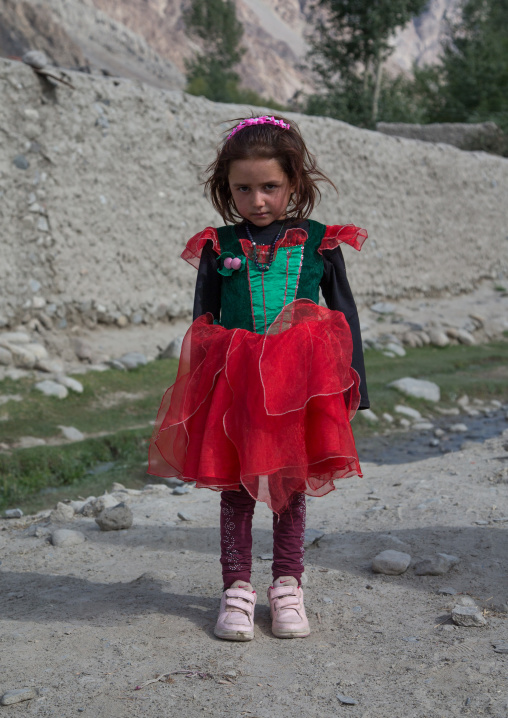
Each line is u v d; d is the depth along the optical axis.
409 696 1.86
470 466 4.30
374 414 7.46
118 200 8.98
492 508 3.37
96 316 8.79
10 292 7.92
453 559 2.77
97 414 6.54
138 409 6.85
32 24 65.62
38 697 1.89
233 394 2.17
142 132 9.18
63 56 65.88
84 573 2.91
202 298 2.36
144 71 87.19
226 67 42.91
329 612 2.44
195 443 2.20
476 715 1.75
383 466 4.91
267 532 3.38
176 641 2.22
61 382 6.93
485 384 8.78
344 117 24.92
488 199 14.98
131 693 1.91
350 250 12.11
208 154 10.02
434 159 13.58
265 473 2.05
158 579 2.77
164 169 9.48
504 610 2.38
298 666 2.06
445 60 27.42
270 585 2.58
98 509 3.87
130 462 5.61
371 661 2.08
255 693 1.91
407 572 2.75
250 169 2.19
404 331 11.26
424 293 13.65
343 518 3.51
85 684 1.95
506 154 17.52
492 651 2.09
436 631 2.25
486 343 11.59
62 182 8.37
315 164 2.38
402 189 12.99
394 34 25.09
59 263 8.38
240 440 2.11
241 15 134.88
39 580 2.83
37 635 2.28
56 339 8.20
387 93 26.00
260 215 2.26
